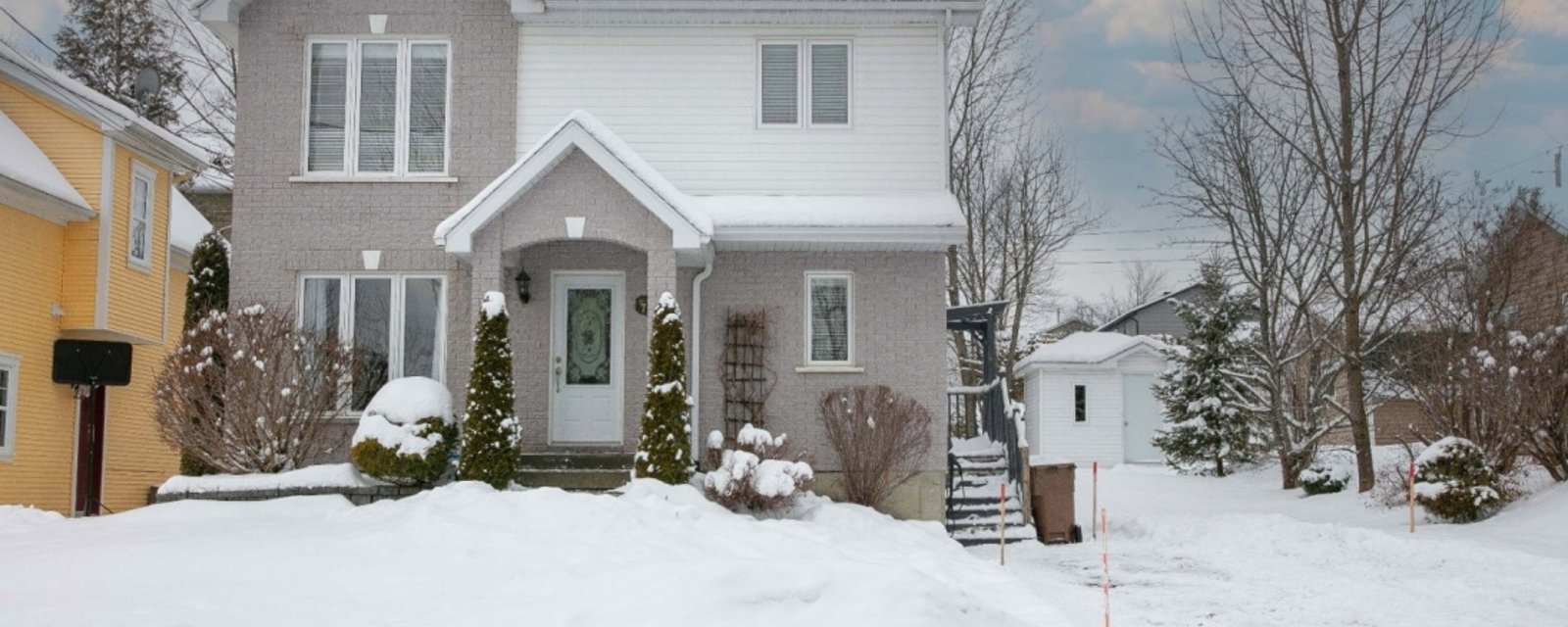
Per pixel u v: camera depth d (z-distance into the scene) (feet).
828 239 60.75
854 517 55.42
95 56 119.55
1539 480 67.77
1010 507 64.49
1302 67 78.84
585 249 63.10
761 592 29.76
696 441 61.62
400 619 30.78
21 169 64.34
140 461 82.23
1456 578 46.93
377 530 44.21
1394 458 92.48
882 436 60.64
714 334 62.80
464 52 63.87
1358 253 88.43
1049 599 43.45
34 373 67.62
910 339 63.10
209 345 57.11
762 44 65.05
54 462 69.72
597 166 58.49
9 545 41.70
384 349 62.59
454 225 57.11
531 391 62.28
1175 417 116.06
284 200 62.95
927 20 64.75
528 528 45.16
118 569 36.81
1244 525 62.08
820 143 64.39
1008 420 69.05
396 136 63.46
